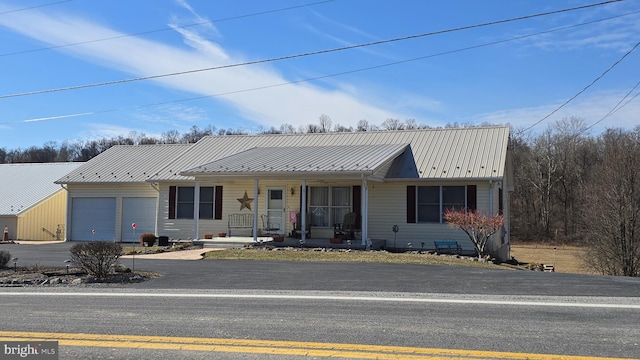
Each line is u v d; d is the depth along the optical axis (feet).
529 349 20.08
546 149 199.11
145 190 89.56
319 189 76.64
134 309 28.50
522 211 198.18
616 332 22.65
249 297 32.01
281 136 92.79
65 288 36.76
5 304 30.42
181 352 19.95
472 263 54.49
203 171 71.82
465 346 20.51
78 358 19.38
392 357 19.13
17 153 277.64
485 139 77.36
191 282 39.19
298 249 64.23
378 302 29.96
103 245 42.16
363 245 65.36
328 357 19.17
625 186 87.10
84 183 91.81
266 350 20.10
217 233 81.56
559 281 37.73
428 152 76.69
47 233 107.14
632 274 84.84
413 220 72.28
